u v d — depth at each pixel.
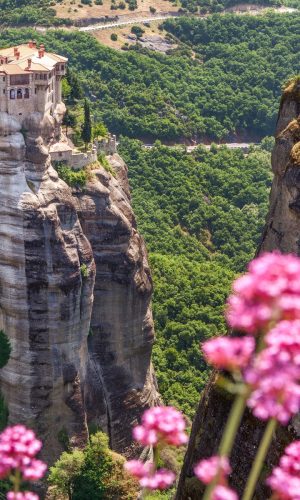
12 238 87.81
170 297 135.38
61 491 88.88
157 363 122.19
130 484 87.56
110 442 98.81
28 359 90.88
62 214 90.12
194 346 126.38
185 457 66.38
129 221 99.19
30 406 91.88
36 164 88.31
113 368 99.38
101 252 96.06
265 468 54.81
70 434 93.69
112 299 98.00
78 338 92.88
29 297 89.12
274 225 63.12
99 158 101.75
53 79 94.75
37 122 88.00
